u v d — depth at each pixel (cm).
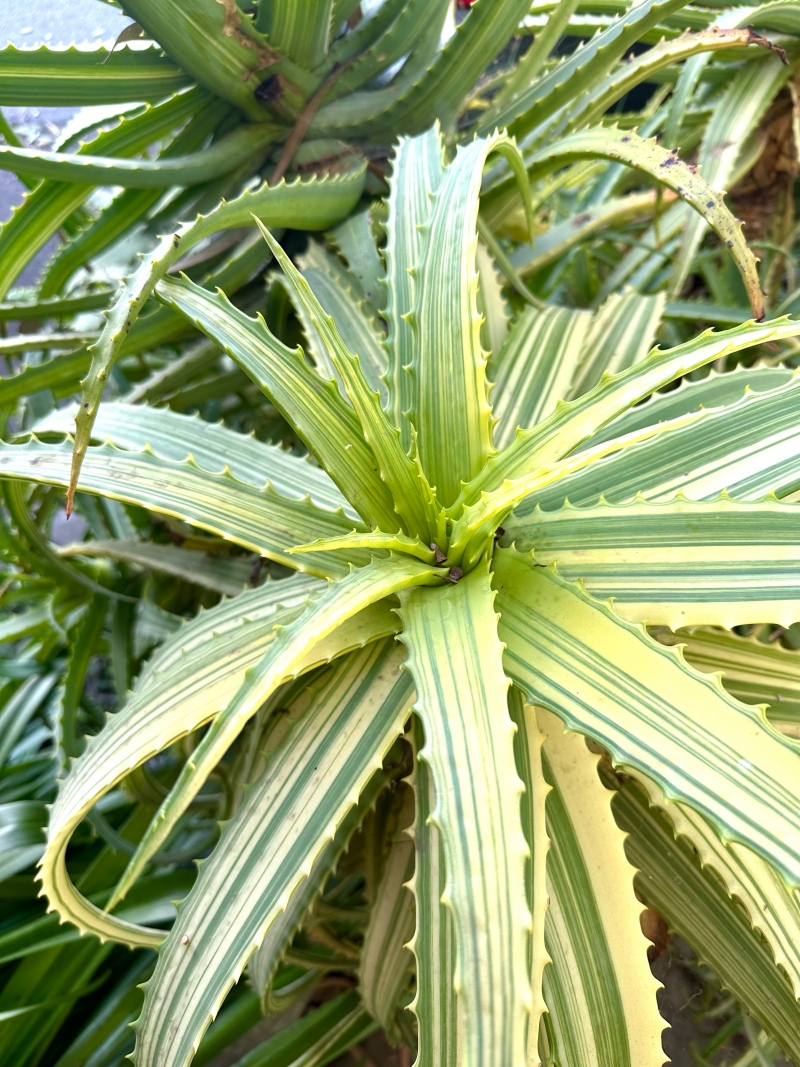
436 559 43
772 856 29
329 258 68
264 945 52
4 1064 62
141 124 68
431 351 46
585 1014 39
